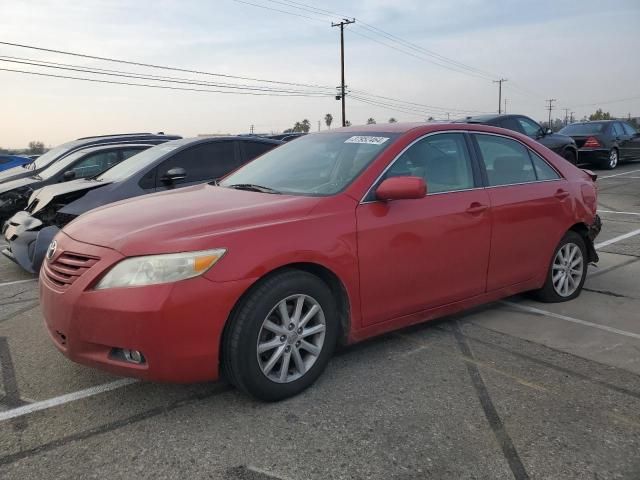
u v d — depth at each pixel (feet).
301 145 14.80
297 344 10.70
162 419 9.98
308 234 10.62
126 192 20.44
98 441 9.29
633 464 8.54
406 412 10.13
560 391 10.91
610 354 12.69
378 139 13.10
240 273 9.68
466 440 9.22
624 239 25.16
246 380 10.00
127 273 9.36
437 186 13.03
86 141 37.96
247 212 10.65
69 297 9.68
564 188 15.89
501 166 14.67
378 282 11.70
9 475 8.39
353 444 9.12
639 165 64.18
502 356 12.60
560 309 15.81
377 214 11.66
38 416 10.14
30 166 36.91
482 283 13.87
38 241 18.48
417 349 13.01
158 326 9.16
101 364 9.62
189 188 14.26
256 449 9.02
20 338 14.19
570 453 8.83
